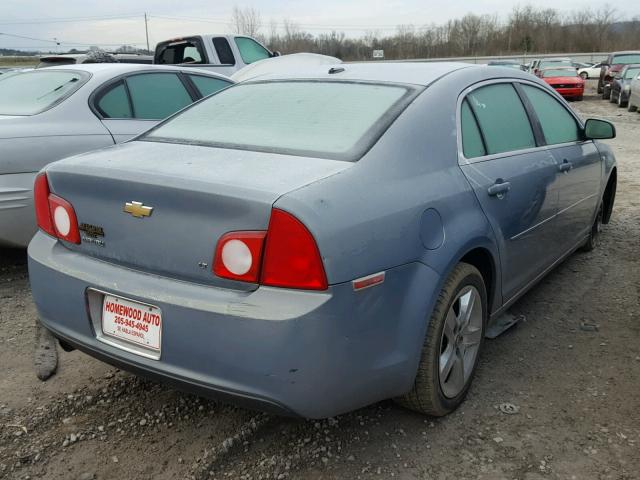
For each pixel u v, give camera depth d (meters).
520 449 2.52
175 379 2.18
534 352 3.38
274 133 2.64
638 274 4.58
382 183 2.29
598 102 23.30
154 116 5.37
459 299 2.70
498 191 2.91
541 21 76.88
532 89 3.77
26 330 3.65
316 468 2.41
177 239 2.17
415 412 2.77
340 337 2.06
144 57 12.20
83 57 10.52
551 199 3.59
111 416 2.77
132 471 2.40
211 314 2.05
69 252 2.54
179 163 2.36
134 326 2.28
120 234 2.33
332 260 2.01
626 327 3.68
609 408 2.81
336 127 2.58
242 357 2.04
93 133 4.73
